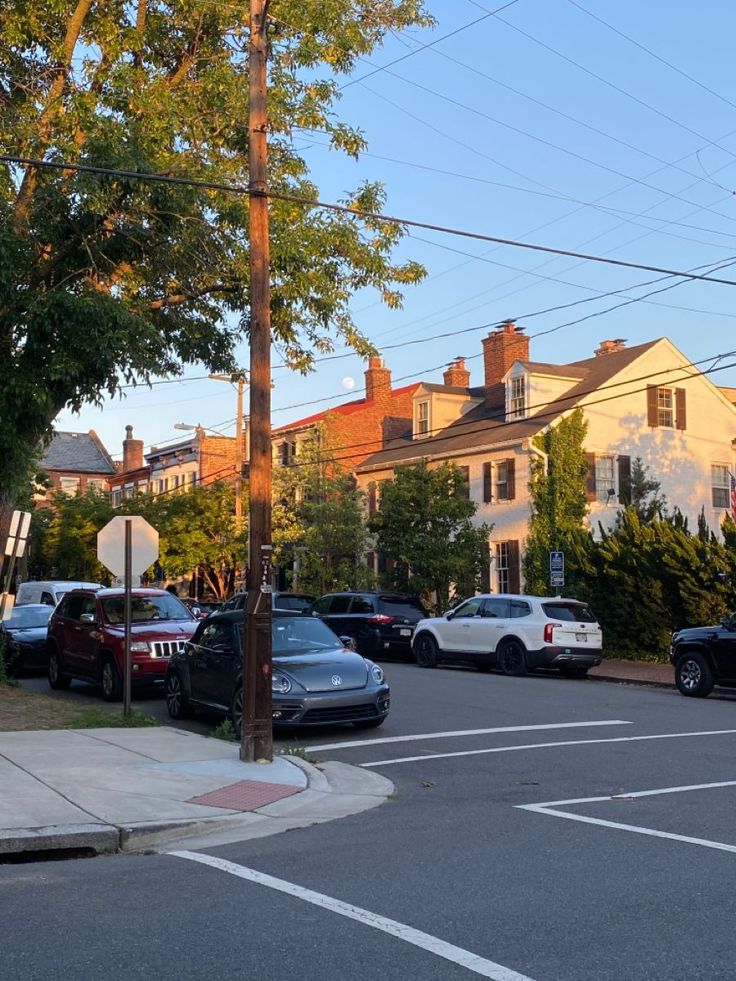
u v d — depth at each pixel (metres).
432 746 13.37
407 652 28.05
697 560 24.88
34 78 18.69
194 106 19.03
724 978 5.10
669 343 36.56
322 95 19.50
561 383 35.94
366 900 6.58
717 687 21.19
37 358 16.44
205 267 18.75
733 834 8.40
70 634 19.44
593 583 28.05
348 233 19.77
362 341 20.77
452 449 37.31
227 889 6.91
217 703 14.38
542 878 7.06
